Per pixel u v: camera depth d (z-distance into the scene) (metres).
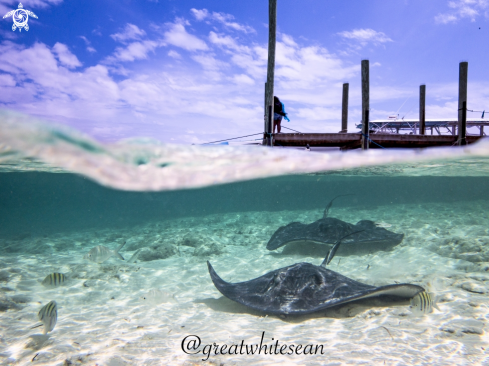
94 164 5.29
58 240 6.81
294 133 5.87
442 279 2.99
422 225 6.49
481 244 4.14
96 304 2.75
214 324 2.21
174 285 3.29
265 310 2.14
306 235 4.11
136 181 6.67
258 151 5.70
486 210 11.92
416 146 6.40
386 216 9.26
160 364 1.69
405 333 1.94
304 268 2.48
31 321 2.36
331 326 2.11
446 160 7.30
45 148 4.44
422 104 8.20
